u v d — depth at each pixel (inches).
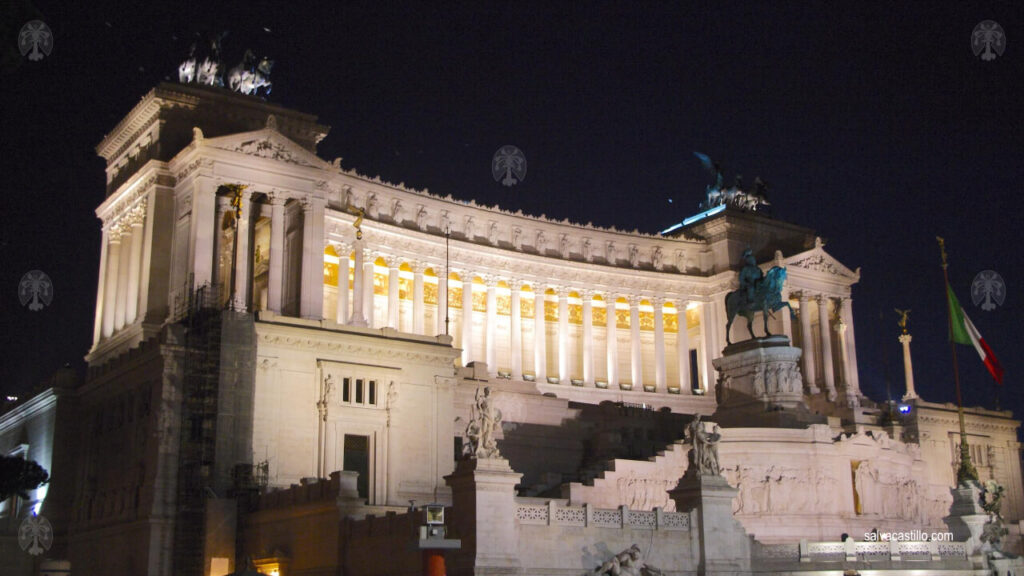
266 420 2847.0
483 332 5083.7
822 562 2378.2
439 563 1772.9
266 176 3661.4
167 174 3777.1
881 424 4178.2
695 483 2316.7
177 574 2620.6
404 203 4680.1
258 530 2596.0
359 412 2977.4
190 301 3144.7
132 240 3917.3
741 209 5551.2
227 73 4222.4
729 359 3540.8
